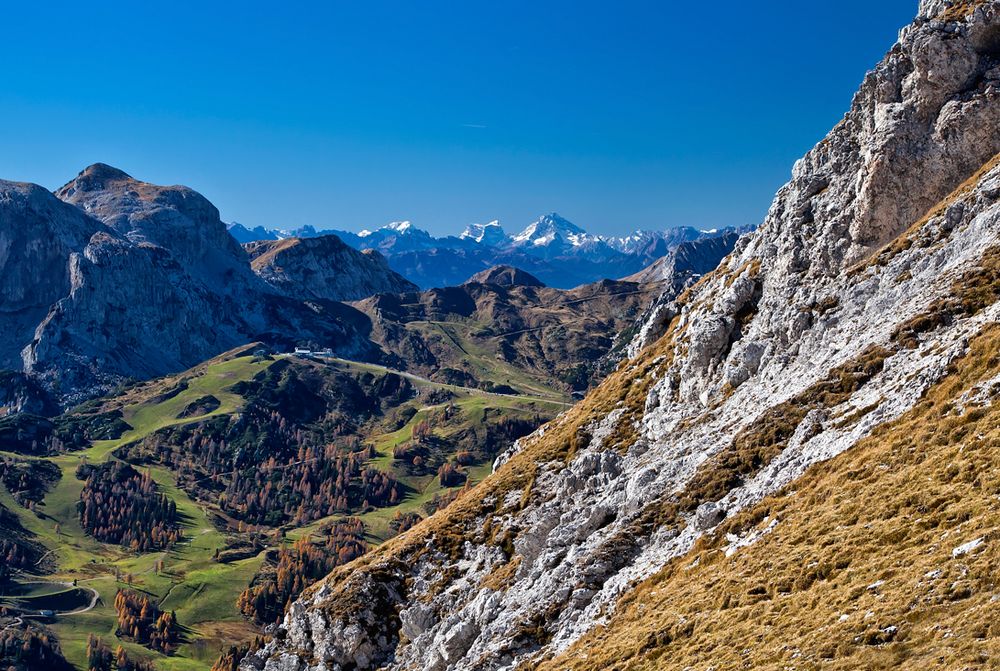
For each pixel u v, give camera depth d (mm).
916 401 74812
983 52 112312
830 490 70625
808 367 96688
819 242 114312
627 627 72688
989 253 88250
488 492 133625
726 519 79500
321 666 117812
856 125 125938
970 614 45156
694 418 110938
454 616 106750
